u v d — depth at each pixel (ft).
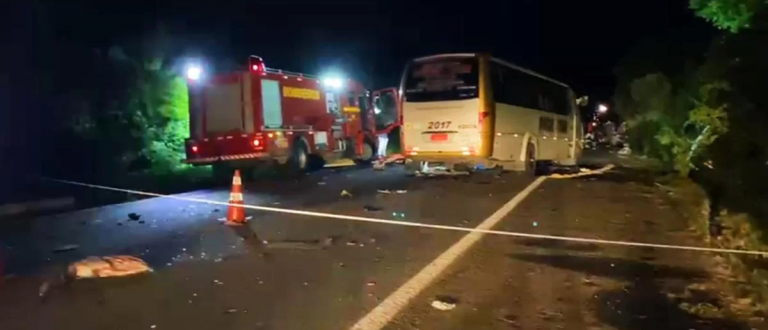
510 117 63.82
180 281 24.14
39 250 30.09
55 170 66.33
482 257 28.04
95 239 32.68
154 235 33.55
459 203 45.37
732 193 35.27
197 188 59.88
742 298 21.86
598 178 66.13
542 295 22.33
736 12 33.63
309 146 72.90
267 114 67.56
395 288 23.07
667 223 36.73
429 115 60.49
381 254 28.60
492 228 35.06
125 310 20.67
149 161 76.69
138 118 75.82
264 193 52.70
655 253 28.91
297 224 36.52
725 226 32.73
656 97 79.51
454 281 24.11
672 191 52.47
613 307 20.99
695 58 67.10
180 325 19.25
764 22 32.91
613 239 31.96
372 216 39.45
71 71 70.85
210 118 68.08
